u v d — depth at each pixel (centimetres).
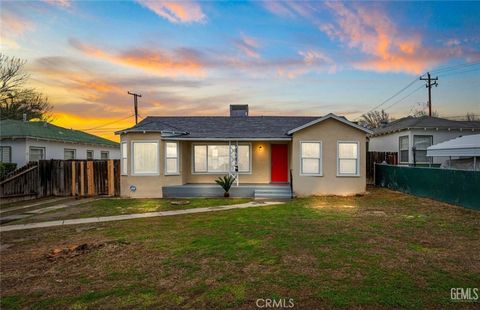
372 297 415
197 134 1695
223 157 1775
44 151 2028
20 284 498
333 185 1554
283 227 862
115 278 512
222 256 614
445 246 657
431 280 472
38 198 1650
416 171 1426
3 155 1897
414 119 2144
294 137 1565
